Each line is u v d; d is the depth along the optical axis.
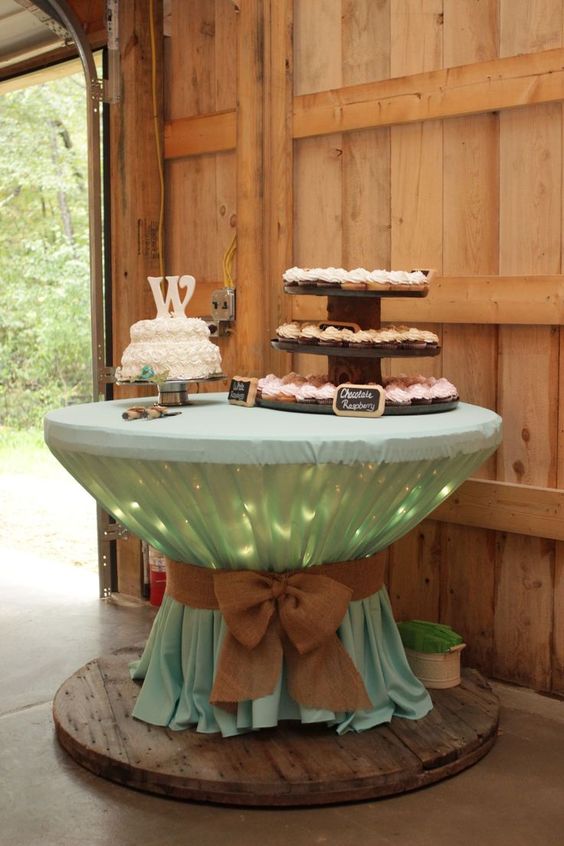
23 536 5.44
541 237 2.93
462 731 2.63
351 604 2.66
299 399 2.70
